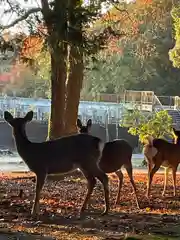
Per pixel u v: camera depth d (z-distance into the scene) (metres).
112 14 20.53
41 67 23.31
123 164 11.58
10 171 22.33
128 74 48.53
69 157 10.07
